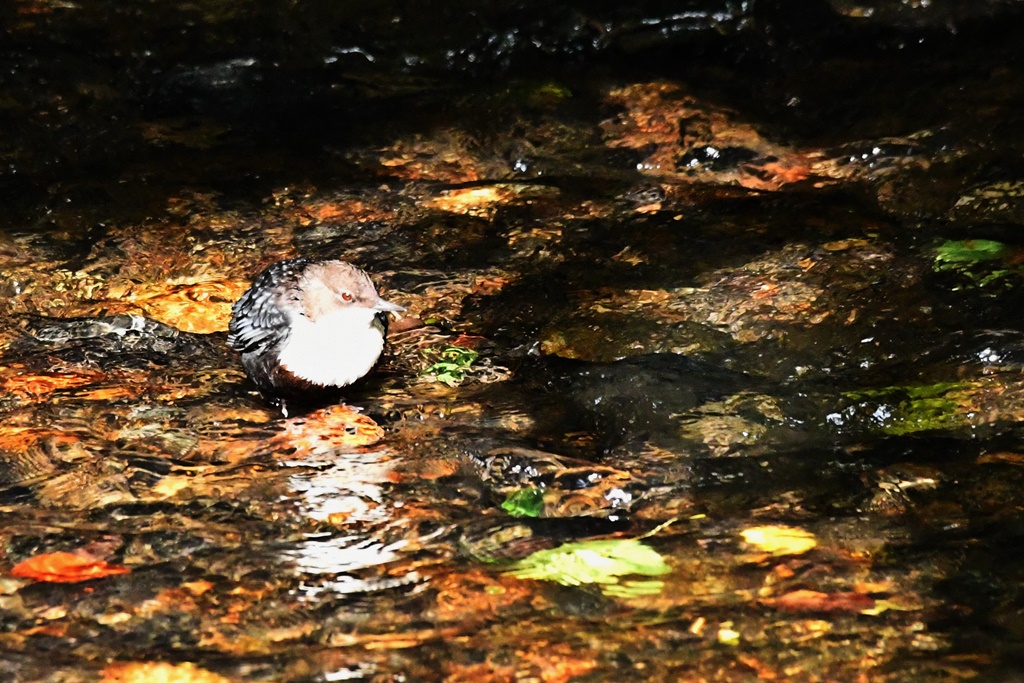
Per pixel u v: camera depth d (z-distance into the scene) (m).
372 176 14.09
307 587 6.76
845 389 9.36
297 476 8.15
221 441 8.69
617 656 6.09
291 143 14.99
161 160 14.48
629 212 12.95
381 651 6.15
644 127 15.09
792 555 7.05
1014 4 16.72
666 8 17.06
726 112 15.31
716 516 7.57
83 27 16.42
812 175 13.66
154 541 7.26
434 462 8.38
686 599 6.61
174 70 16.28
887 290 10.80
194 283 11.52
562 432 8.88
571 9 16.83
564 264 11.77
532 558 7.07
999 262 11.18
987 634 6.24
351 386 9.19
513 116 15.49
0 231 12.50
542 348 10.27
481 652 6.14
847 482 7.97
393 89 16.25
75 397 9.36
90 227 12.71
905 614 6.43
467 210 13.15
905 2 16.84
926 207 12.69
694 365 9.85
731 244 11.98
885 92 15.48
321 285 8.89
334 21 16.75
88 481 8.02
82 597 6.64
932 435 8.62
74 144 14.83
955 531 7.31
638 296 11.02
